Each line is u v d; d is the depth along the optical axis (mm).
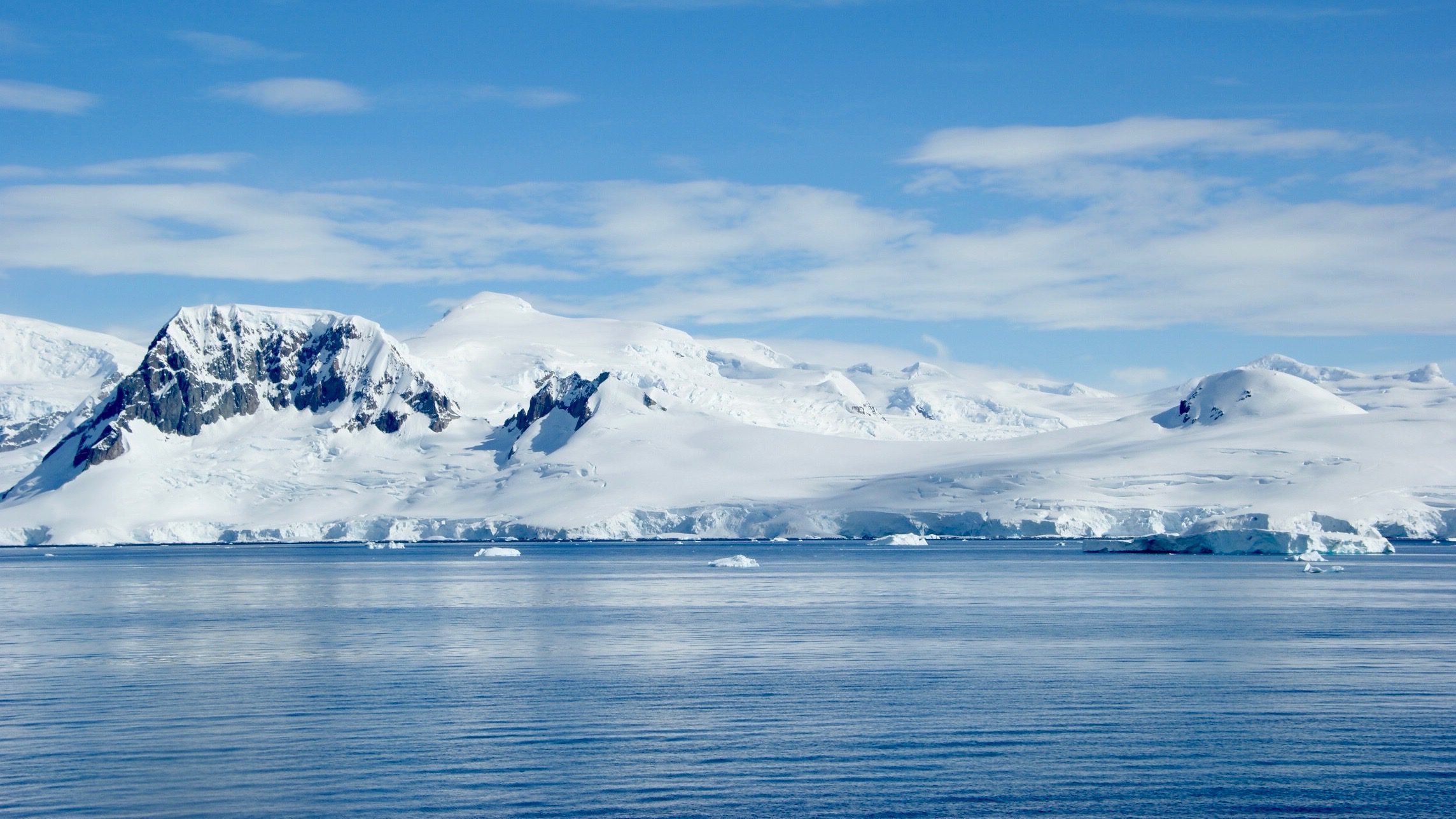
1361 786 51062
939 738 59281
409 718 64500
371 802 49031
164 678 78688
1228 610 121875
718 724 62562
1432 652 87438
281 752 56844
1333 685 73312
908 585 167250
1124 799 49438
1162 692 70875
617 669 81125
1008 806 48531
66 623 118438
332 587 173750
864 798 49469
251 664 85250
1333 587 157250
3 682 77438
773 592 155125
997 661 84438
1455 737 59125
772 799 49375
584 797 49562
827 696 70125
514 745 58125
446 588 169750
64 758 56031
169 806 48625
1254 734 59750
